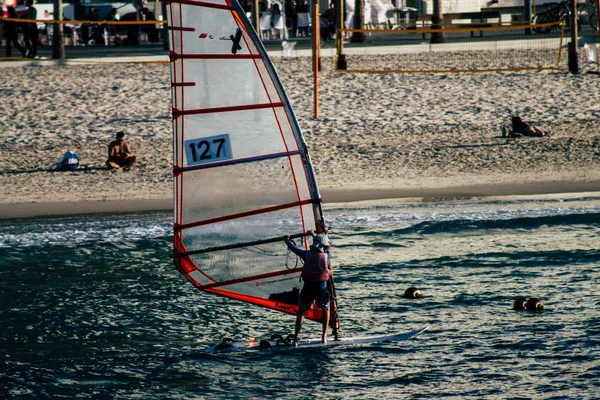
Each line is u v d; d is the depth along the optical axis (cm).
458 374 3109
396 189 6462
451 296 4050
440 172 6969
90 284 4312
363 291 4153
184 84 3097
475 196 6197
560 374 3091
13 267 4606
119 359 3300
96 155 7600
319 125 8625
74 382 3075
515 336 3478
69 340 3503
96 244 5097
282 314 3912
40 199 6247
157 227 5519
